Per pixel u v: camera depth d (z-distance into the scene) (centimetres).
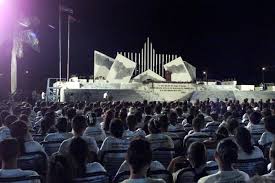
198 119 829
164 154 731
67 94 2783
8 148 471
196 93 3112
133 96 2964
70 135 808
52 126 901
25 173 479
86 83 2942
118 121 712
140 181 413
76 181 490
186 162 591
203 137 822
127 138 806
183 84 3111
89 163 520
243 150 604
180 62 3316
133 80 3288
